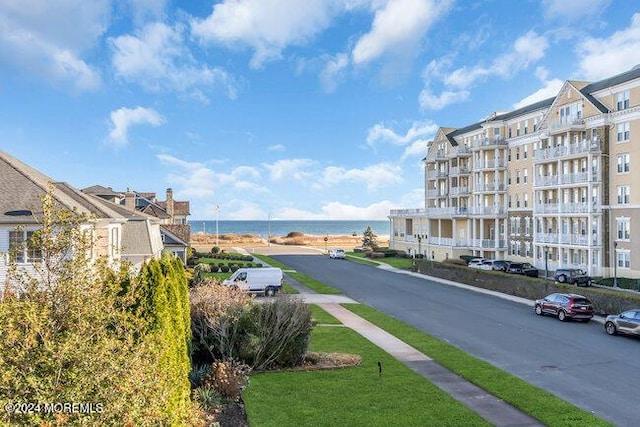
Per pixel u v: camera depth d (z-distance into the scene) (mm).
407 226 80938
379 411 14195
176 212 85625
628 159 44344
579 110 49906
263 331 18094
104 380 8445
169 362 11305
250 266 55250
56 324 8969
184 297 16984
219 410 14203
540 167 55688
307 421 13375
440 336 25344
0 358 7852
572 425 13445
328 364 18891
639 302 28625
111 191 51062
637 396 16188
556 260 52531
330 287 43719
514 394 15805
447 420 13625
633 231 43719
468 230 66375
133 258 32281
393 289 43125
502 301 37094
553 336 25391
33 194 23578
